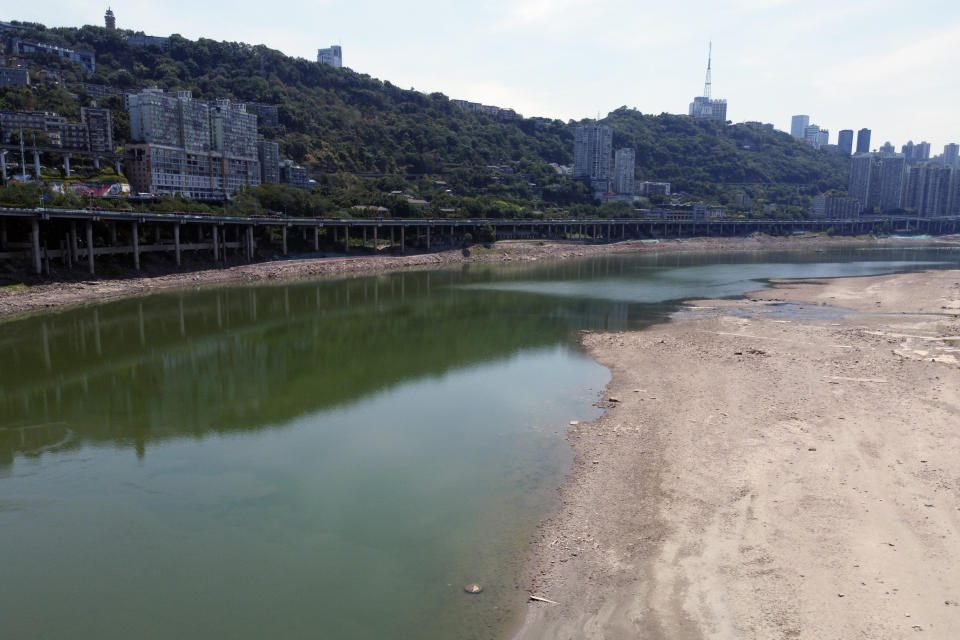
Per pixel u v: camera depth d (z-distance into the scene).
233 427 44.56
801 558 25.86
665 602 23.70
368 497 33.56
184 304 97.94
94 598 25.28
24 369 59.91
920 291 107.88
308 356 65.56
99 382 55.75
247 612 24.22
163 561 27.81
